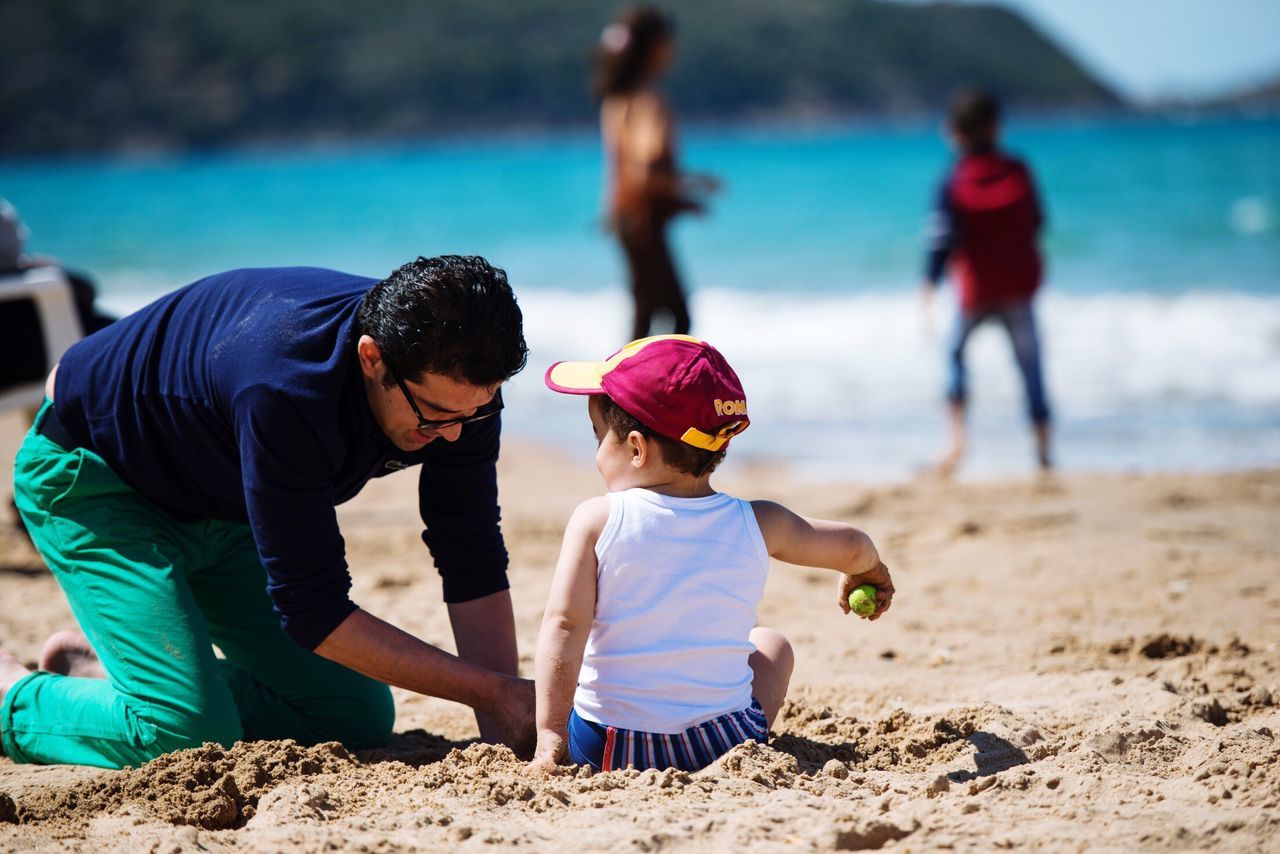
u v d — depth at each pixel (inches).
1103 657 265.7
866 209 1759.4
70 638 233.5
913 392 668.1
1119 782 172.9
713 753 181.0
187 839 159.2
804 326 876.0
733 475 512.7
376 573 350.9
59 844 161.2
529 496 470.6
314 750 193.9
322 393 177.2
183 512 210.2
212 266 1491.1
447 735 232.2
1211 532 383.6
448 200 2519.7
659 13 505.0
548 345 855.7
